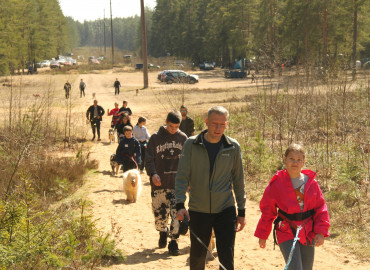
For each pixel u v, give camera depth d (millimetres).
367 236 6340
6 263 4652
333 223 6980
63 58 110562
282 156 11102
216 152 4035
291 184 3760
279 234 3812
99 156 14711
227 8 75688
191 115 20969
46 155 12680
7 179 9023
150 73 80312
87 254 5434
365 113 13266
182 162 4094
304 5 50719
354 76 17672
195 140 4027
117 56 125188
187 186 4125
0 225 5102
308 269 3771
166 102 32219
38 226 5336
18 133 12062
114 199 9031
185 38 99875
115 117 18000
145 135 11523
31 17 80938
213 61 99375
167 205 5957
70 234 5207
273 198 3824
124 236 6664
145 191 9844
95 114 18312
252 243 6410
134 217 7762
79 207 8078
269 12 59969
